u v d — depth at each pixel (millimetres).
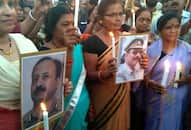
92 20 3176
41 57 1767
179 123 2896
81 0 4250
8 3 1873
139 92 2887
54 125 2303
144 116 2955
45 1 3004
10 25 1847
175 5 4027
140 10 3369
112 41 2377
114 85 2518
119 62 2357
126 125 2660
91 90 2596
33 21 2969
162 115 2801
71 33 2236
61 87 1970
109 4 2488
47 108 1896
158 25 2809
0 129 1815
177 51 2771
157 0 4691
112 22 2496
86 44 2518
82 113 2420
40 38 2637
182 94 2820
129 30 3240
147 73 2768
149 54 2785
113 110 2557
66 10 2230
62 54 1891
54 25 2223
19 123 1867
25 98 1750
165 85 2707
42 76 1813
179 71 2732
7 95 1795
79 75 2377
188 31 3604
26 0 3727
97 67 2496
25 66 1694
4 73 1769
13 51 1885
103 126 2596
